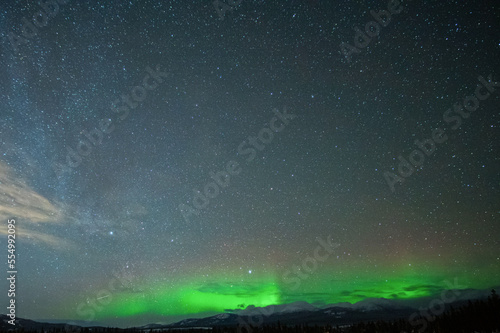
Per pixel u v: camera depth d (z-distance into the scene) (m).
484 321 28.42
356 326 41.53
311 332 42.22
